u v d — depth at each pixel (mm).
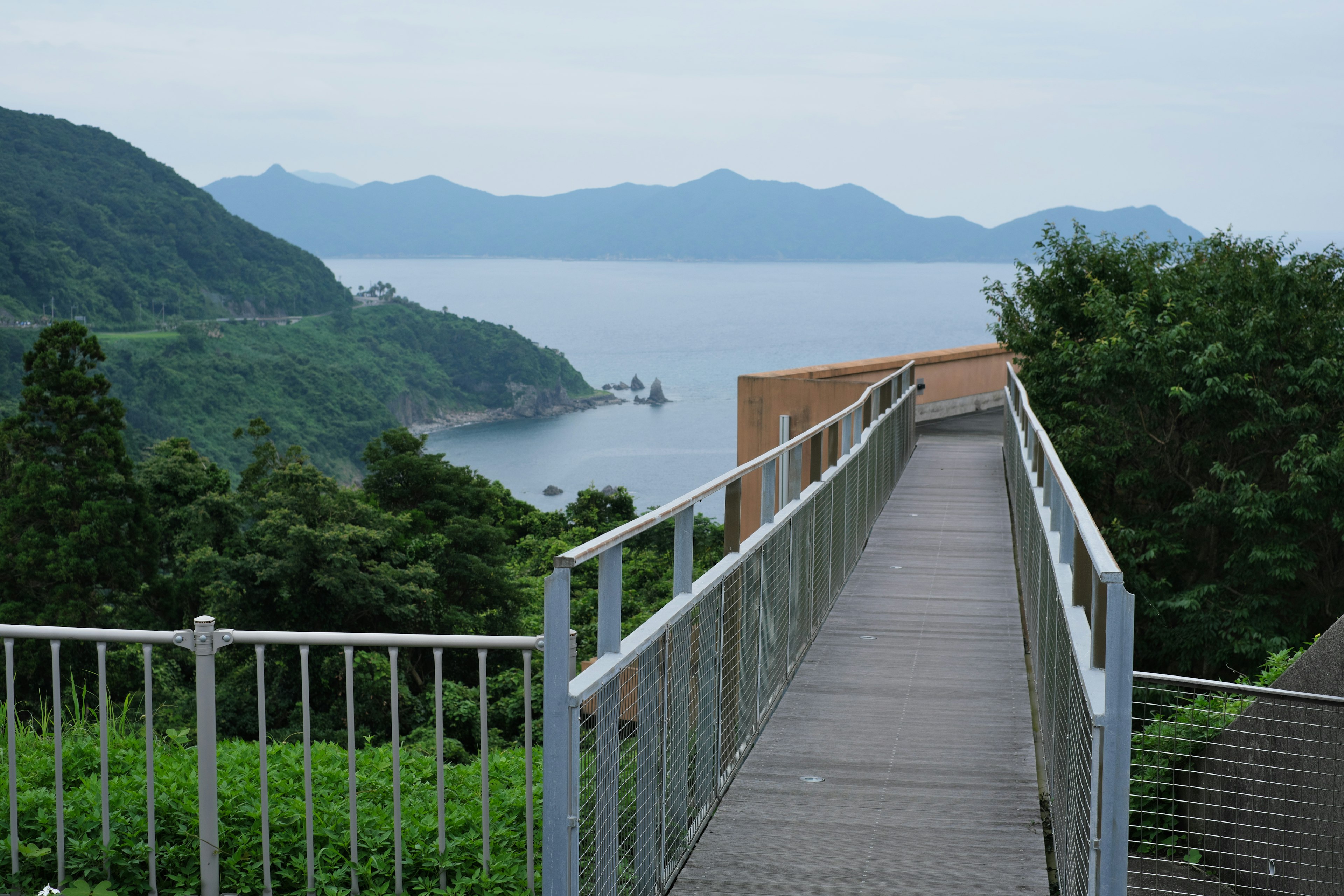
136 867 3541
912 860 3791
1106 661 2521
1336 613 13203
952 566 8812
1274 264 14250
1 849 3590
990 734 5105
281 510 34875
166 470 46844
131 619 40625
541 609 42031
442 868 3531
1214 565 13867
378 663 28641
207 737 3383
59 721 3439
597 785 2920
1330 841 4672
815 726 5207
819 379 15734
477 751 23422
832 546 7559
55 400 41219
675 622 3568
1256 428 12883
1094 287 15539
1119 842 2531
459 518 41125
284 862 3594
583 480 186250
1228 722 5473
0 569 40375
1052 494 4602
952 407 21406
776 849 3871
